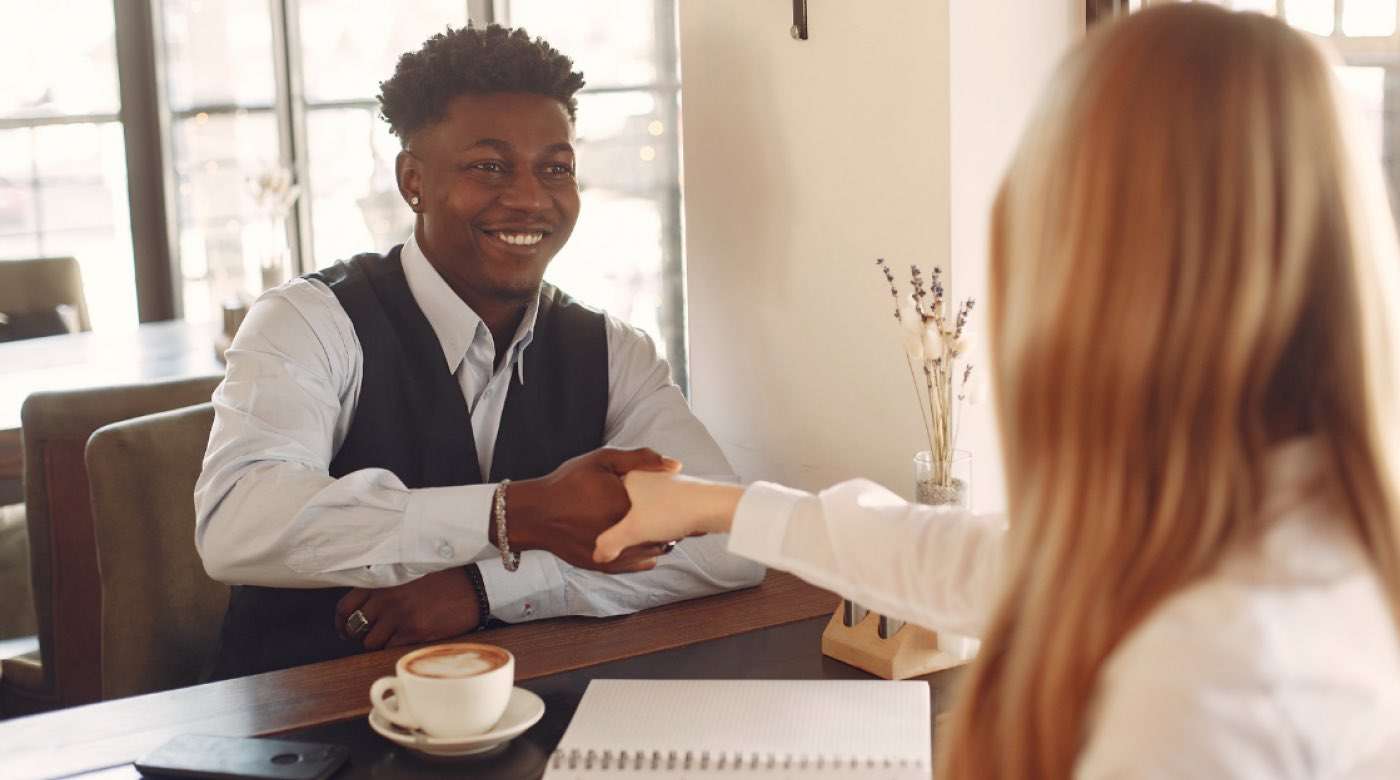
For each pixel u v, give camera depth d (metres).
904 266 1.64
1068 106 0.62
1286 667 0.54
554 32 2.84
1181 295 0.58
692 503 1.09
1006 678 0.65
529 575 1.42
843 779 1.00
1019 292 0.64
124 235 4.45
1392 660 0.56
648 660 1.31
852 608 1.27
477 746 1.08
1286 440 0.61
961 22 1.54
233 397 1.53
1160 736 0.54
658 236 2.56
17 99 4.28
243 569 1.42
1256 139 0.58
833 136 1.73
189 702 1.22
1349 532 0.59
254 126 4.16
